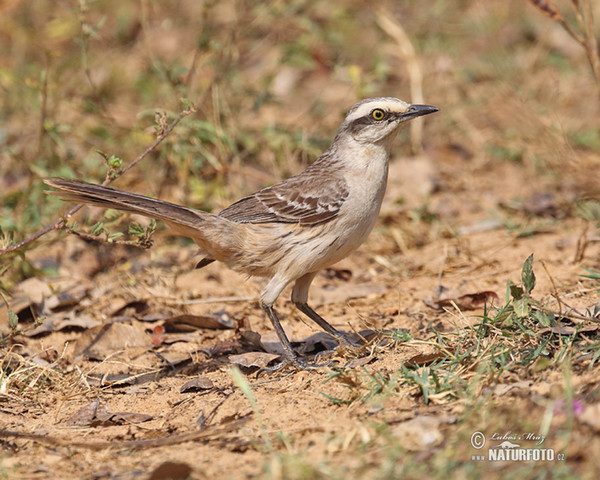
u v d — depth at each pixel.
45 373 10.09
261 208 10.17
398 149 17.86
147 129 14.96
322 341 10.58
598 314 9.20
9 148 15.29
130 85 18.70
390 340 9.95
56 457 7.79
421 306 11.49
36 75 18.22
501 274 12.20
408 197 16.02
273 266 10.19
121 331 11.12
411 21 21.47
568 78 19.47
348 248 10.32
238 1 18.95
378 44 20.08
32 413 9.17
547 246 13.11
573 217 14.44
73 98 17.42
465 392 7.80
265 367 9.80
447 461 6.64
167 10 21.59
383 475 6.53
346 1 21.78
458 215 15.18
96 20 20.80
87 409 9.01
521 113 17.17
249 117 17.55
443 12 22.05
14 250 10.58
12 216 14.13
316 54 19.92
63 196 9.59
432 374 8.08
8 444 8.18
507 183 16.34
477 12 22.17
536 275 11.77
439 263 13.18
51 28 20.17
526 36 21.55
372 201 10.27
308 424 7.88
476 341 8.87
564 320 9.21
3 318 11.67
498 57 20.03
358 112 10.31
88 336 11.06
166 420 8.70
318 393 8.54
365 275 13.34
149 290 12.77
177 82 15.19
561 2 21.83
